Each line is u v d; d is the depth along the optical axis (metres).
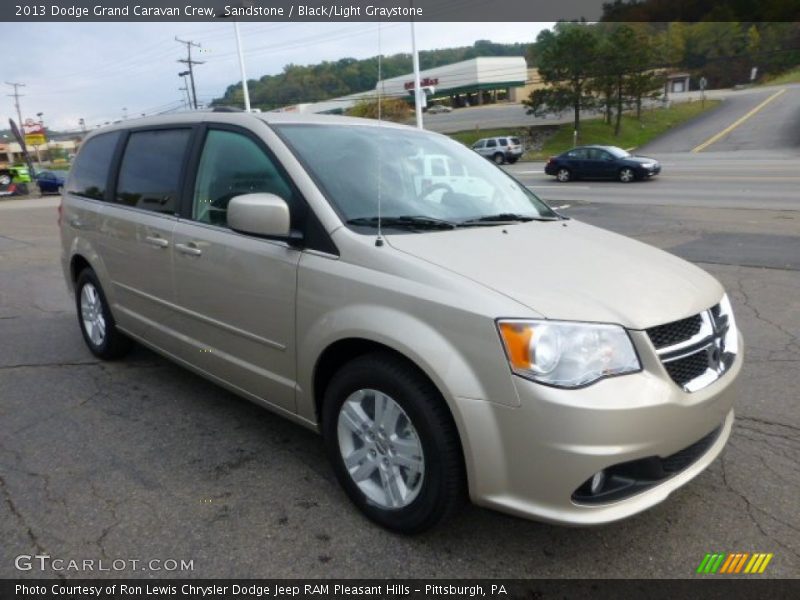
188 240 3.48
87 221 4.57
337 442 2.87
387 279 2.57
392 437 2.62
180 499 2.96
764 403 3.96
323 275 2.76
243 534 2.71
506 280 2.45
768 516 2.83
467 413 2.31
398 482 2.64
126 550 2.60
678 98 65.31
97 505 2.91
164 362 4.81
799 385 4.21
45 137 60.38
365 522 2.79
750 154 31.55
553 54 46.38
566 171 25.19
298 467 3.26
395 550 2.61
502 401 2.26
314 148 3.19
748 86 79.88
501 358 2.25
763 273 7.45
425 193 3.32
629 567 2.52
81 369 4.67
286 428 3.70
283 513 2.86
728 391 2.62
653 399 2.27
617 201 16.80
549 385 2.21
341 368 2.80
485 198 3.56
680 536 2.70
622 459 2.22
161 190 3.83
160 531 2.72
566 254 2.85
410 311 2.47
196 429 3.68
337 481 3.10
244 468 3.25
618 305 2.41
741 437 3.53
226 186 3.35
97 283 4.56
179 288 3.62
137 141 4.23
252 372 3.23
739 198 15.61
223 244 3.25
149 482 3.11
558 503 2.26
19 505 2.91
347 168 3.16
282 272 2.93
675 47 84.81
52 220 18.25
